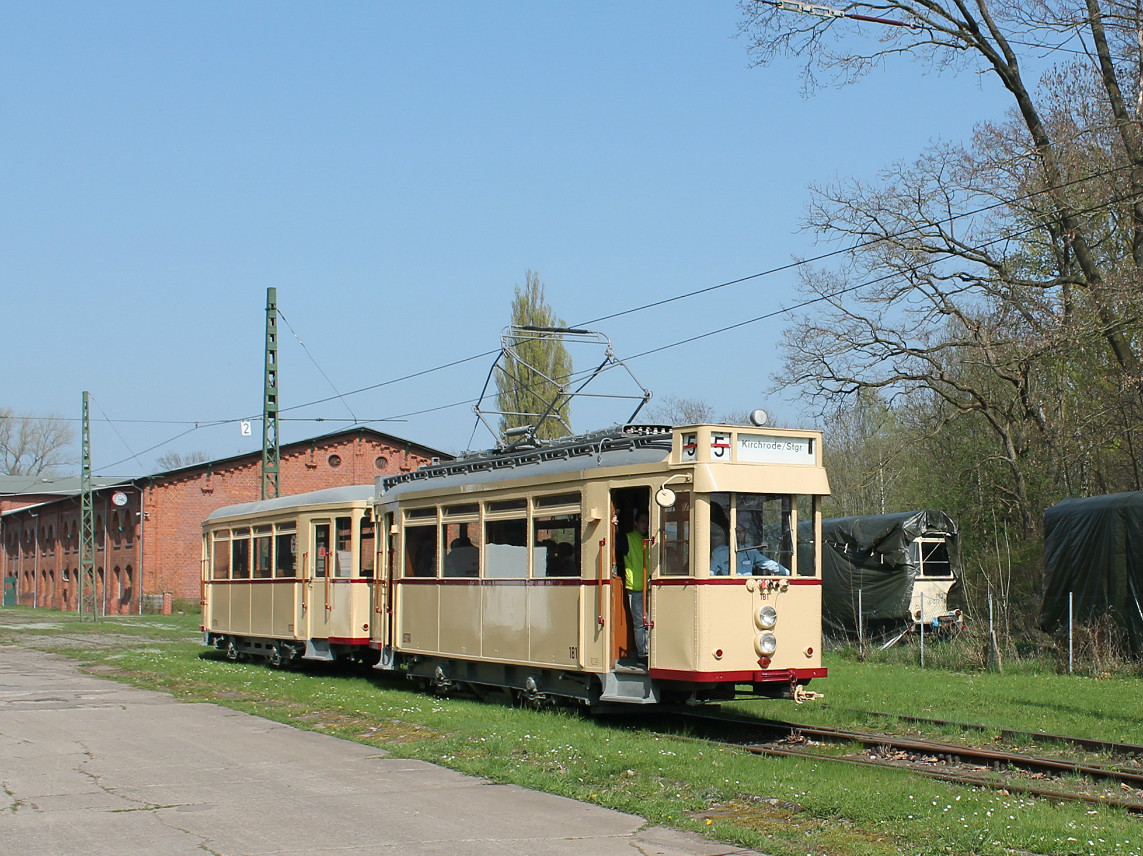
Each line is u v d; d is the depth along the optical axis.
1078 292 25.95
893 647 23.86
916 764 10.88
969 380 32.91
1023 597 24.91
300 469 53.91
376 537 18.91
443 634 16.67
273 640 22.09
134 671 21.27
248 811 8.77
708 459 12.68
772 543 13.10
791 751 11.55
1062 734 12.56
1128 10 21.94
